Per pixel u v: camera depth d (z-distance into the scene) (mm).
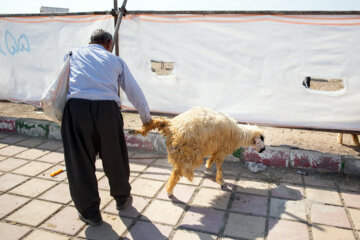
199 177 4496
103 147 3201
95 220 3297
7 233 3252
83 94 3061
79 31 5855
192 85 5438
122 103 5977
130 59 5703
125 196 3561
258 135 4133
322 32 4609
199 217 3535
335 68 4672
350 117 4758
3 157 5195
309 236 3201
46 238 3180
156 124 3693
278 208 3713
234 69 5141
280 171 4688
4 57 6539
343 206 3750
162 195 3992
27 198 3930
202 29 5160
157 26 5395
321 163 4613
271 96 5055
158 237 3189
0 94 6777
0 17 6320
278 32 4801
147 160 5066
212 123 3678
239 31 4980
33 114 7359
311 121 4953
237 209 3695
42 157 5211
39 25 6098
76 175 3121
